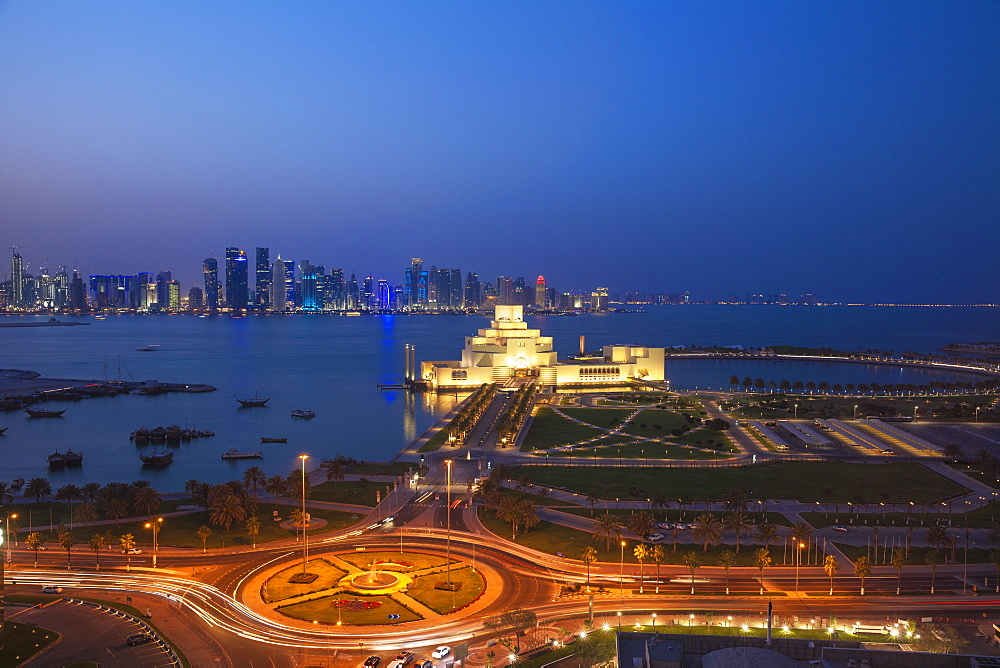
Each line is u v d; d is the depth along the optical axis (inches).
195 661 5374.0
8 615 6097.4
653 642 5014.8
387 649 5590.6
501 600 6486.2
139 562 7372.1
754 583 6894.7
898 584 6855.3
